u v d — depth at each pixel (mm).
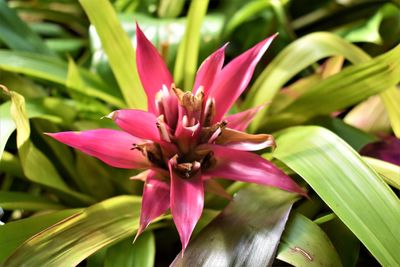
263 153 481
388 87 466
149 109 416
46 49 554
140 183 488
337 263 388
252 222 402
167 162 403
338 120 507
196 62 504
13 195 457
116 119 389
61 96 561
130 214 423
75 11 653
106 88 528
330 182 402
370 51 577
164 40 546
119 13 588
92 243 396
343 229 430
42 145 503
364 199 393
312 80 534
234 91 422
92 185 493
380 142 490
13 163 476
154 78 416
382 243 376
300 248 392
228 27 589
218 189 421
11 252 405
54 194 490
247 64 424
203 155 405
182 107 390
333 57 537
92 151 399
